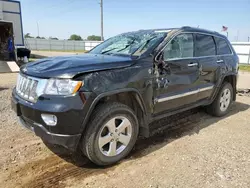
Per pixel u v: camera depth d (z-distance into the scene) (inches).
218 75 183.2
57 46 1920.5
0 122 168.1
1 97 238.2
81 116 100.2
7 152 126.6
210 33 182.1
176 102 148.3
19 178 104.8
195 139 151.4
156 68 129.2
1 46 663.1
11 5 743.7
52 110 97.1
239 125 179.9
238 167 117.5
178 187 100.8
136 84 118.3
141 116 130.3
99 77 105.3
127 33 177.3
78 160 122.0
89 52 164.4
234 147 140.4
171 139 150.8
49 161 120.0
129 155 128.2
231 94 207.3
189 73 153.0
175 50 145.5
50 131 100.8
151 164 119.2
